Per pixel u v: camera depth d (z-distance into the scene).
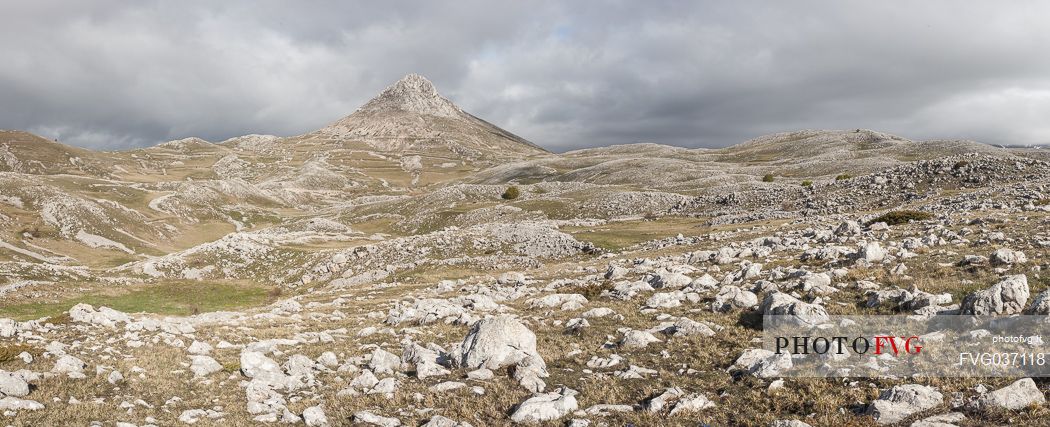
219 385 16.77
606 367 17.19
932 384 13.12
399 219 125.56
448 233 67.69
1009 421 10.94
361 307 35.16
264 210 176.25
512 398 14.85
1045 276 19.70
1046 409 11.09
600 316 24.02
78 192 150.25
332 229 116.50
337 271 62.62
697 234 59.44
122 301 51.06
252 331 25.39
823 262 29.09
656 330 20.75
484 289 37.88
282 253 72.50
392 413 14.43
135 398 15.20
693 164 190.12
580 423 12.73
